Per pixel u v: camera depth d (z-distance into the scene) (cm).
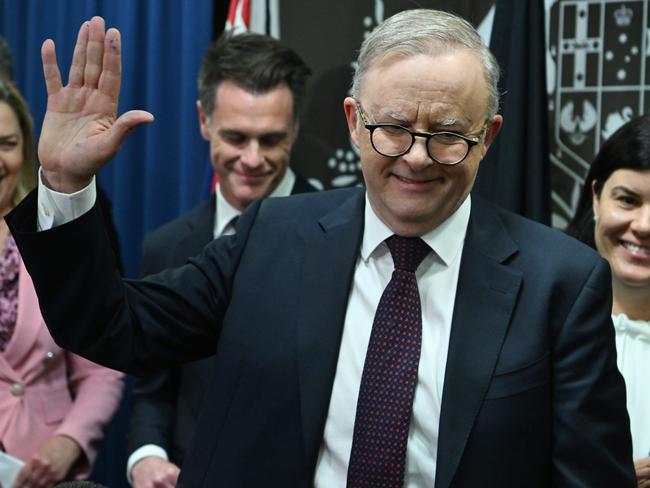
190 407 207
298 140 260
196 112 268
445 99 120
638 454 179
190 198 268
